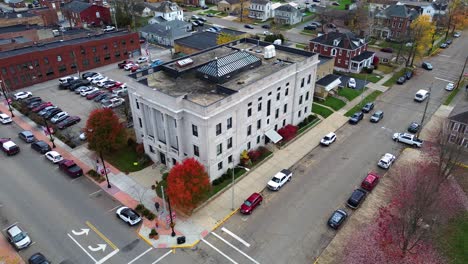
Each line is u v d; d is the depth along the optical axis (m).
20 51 85.06
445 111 72.75
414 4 135.62
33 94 79.69
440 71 94.06
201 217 45.56
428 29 92.94
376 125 67.94
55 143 61.44
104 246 41.47
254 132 56.22
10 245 41.59
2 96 78.00
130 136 62.22
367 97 79.06
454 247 41.19
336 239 42.41
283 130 61.12
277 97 58.22
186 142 50.28
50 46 88.62
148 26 118.81
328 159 57.56
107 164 55.69
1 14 121.69
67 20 138.75
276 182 50.47
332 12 135.38
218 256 40.22
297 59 64.44
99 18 131.50
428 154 57.84
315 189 50.75
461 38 122.50
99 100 75.88
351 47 90.75
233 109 49.28
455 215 45.56
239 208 47.03
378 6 138.25
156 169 54.50
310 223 44.81
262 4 143.00
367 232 43.09
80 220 45.06
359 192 48.03
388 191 50.19
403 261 39.03
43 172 54.09
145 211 45.75
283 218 45.59
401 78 86.56
